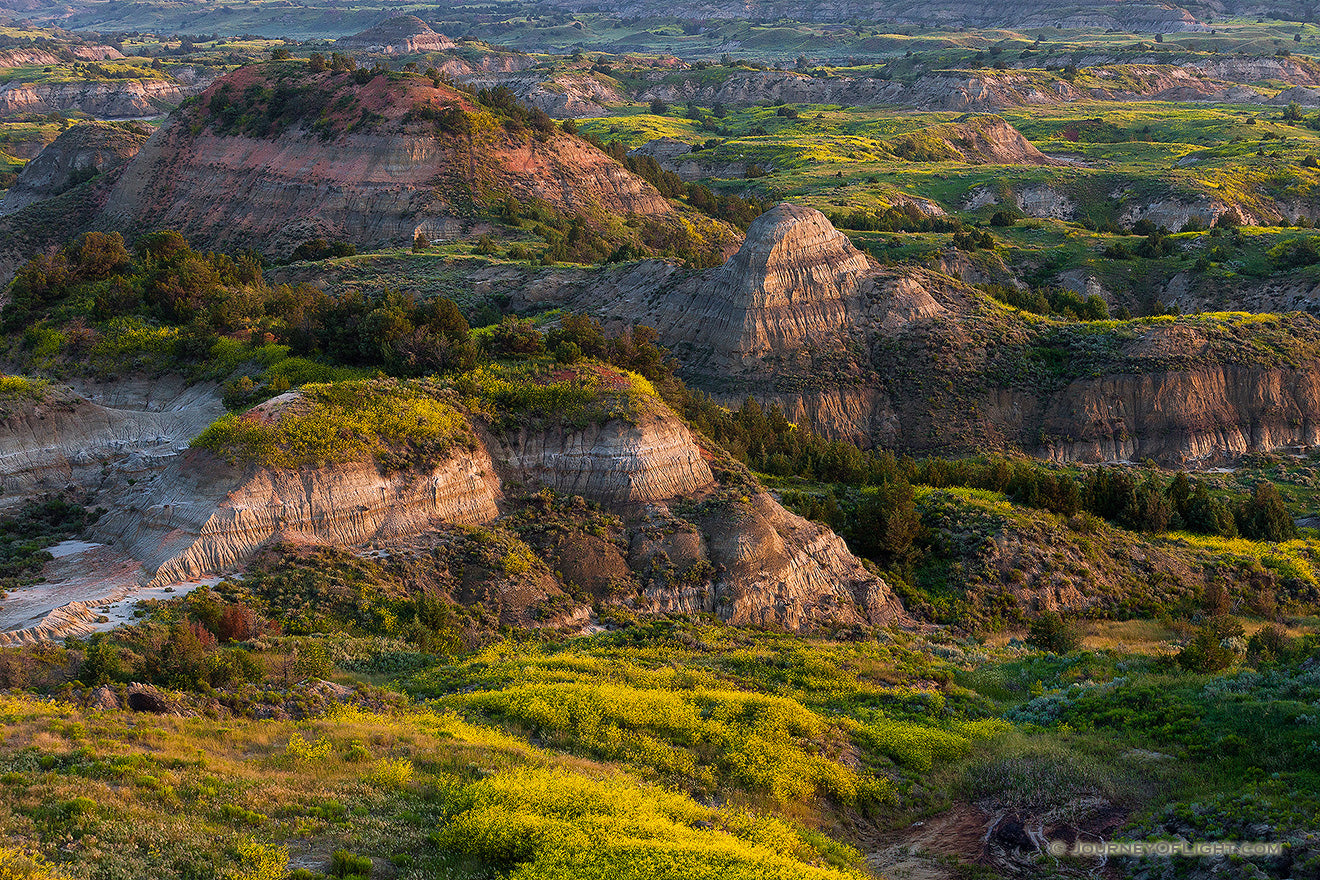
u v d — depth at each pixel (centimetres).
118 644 3512
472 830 2242
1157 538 6619
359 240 12850
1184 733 3102
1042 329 10081
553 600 4681
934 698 3653
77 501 5672
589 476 5278
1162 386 9231
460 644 4181
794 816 2709
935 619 5425
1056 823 2669
